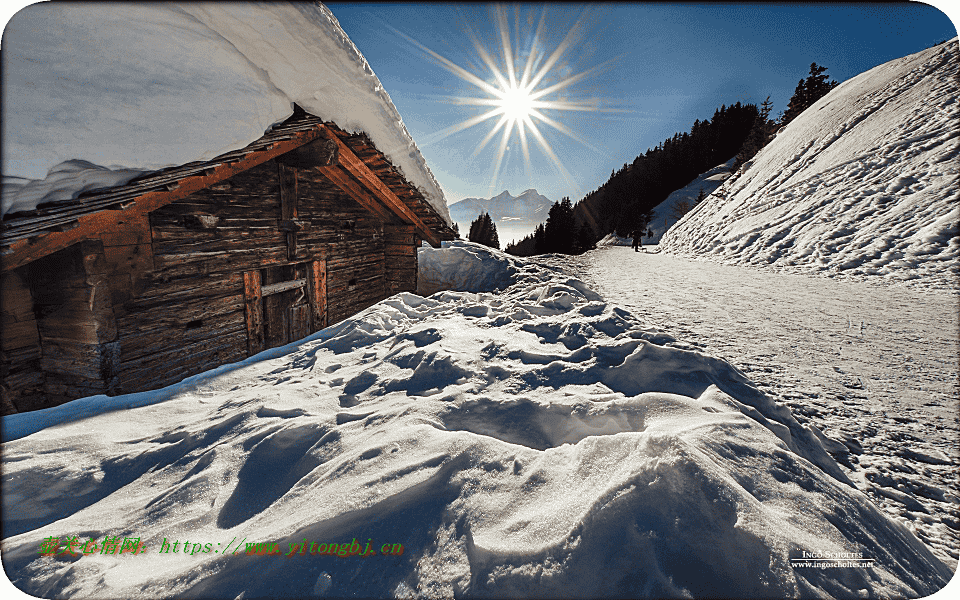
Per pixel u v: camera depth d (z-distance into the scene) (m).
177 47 2.69
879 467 2.31
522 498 1.43
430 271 9.98
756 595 1.06
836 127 22.05
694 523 1.22
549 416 2.15
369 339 3.84
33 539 1.48
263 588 1.20
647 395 2.20
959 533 1.80
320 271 5.65
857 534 1.33
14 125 2.04
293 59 3.38
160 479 1.90
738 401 2.39
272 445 2.00
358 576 1.21
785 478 1.53
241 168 3.75
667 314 6.36
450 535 1.32
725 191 27.92
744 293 8.55
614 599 1.07
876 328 5.53
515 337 3.62
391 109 4.70
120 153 2.49
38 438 2.23
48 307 2.94
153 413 2.60
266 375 3.23
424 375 2.77
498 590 1.13
